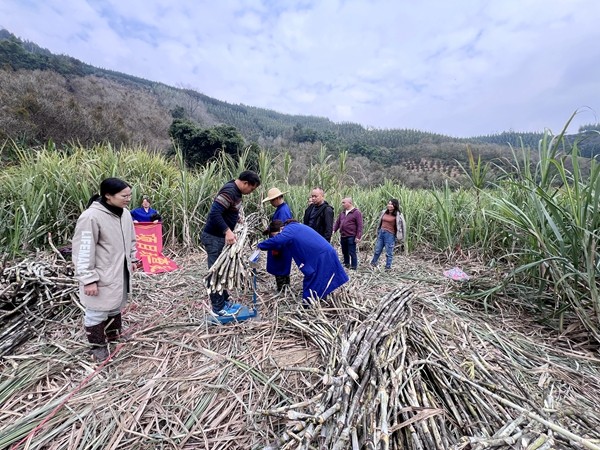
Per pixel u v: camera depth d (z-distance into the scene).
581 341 2.80
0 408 1.87
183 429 1.76
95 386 2.06
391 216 5.23
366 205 7.54
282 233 3.28
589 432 1.67
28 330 2.59
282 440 1.41
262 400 1.98
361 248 6.98
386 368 1.86
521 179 3.52
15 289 2.78
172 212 5.82
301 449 1.32
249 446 1.67
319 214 4.61
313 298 3.17
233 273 2.84
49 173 5.06
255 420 1.80
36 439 1.65
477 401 1.72
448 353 2.27
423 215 6.73
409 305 2.83
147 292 3.68
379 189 8.23
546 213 2.81
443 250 5.94
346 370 1.72
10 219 4.48
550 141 3.12
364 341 2.04
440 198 6.69
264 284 4.10
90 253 2.17
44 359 2.29
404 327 2.38
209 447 1.68
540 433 1.47
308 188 6.84
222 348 2.56
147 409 1.90
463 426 1.62
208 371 2.25
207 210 6.16
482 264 5.10
